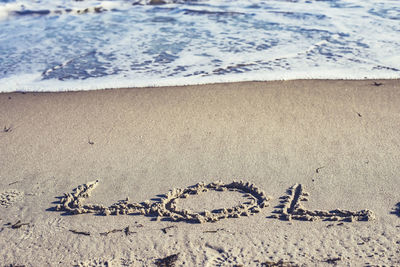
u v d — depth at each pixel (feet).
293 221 9.17
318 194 9.68
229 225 9.15
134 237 9.00
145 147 11.00
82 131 11.60
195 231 9.07
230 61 14.52
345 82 13.12
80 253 8.78
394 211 9.25
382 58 14.33
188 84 13.34
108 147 11.04
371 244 8.70
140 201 9.70
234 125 11.55
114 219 9.36
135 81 13.60
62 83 13.71
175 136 11.28
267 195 9.70
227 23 18.48
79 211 9.48
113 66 14.58
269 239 8.87
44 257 8.75
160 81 13.52
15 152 11.00
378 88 12.77
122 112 12.24
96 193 9.89
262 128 11.41
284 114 11.86
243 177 10.12
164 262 8.57
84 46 16.53
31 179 10.27
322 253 8.59
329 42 15.70
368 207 9.36
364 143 10.81
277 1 21.59
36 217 9.43
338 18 18.33
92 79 13.85
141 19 19.83
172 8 21.39
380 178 9.93
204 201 9.64
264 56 14.75
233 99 12.55
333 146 10.77
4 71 14.52
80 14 21.30
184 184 10.02
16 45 16.98
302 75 13.53
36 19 20.72
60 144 11.20
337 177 10.01
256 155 10.63
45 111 12.44
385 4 20.03
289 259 8.52
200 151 10.80
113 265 8.57
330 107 12.06
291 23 18.02
